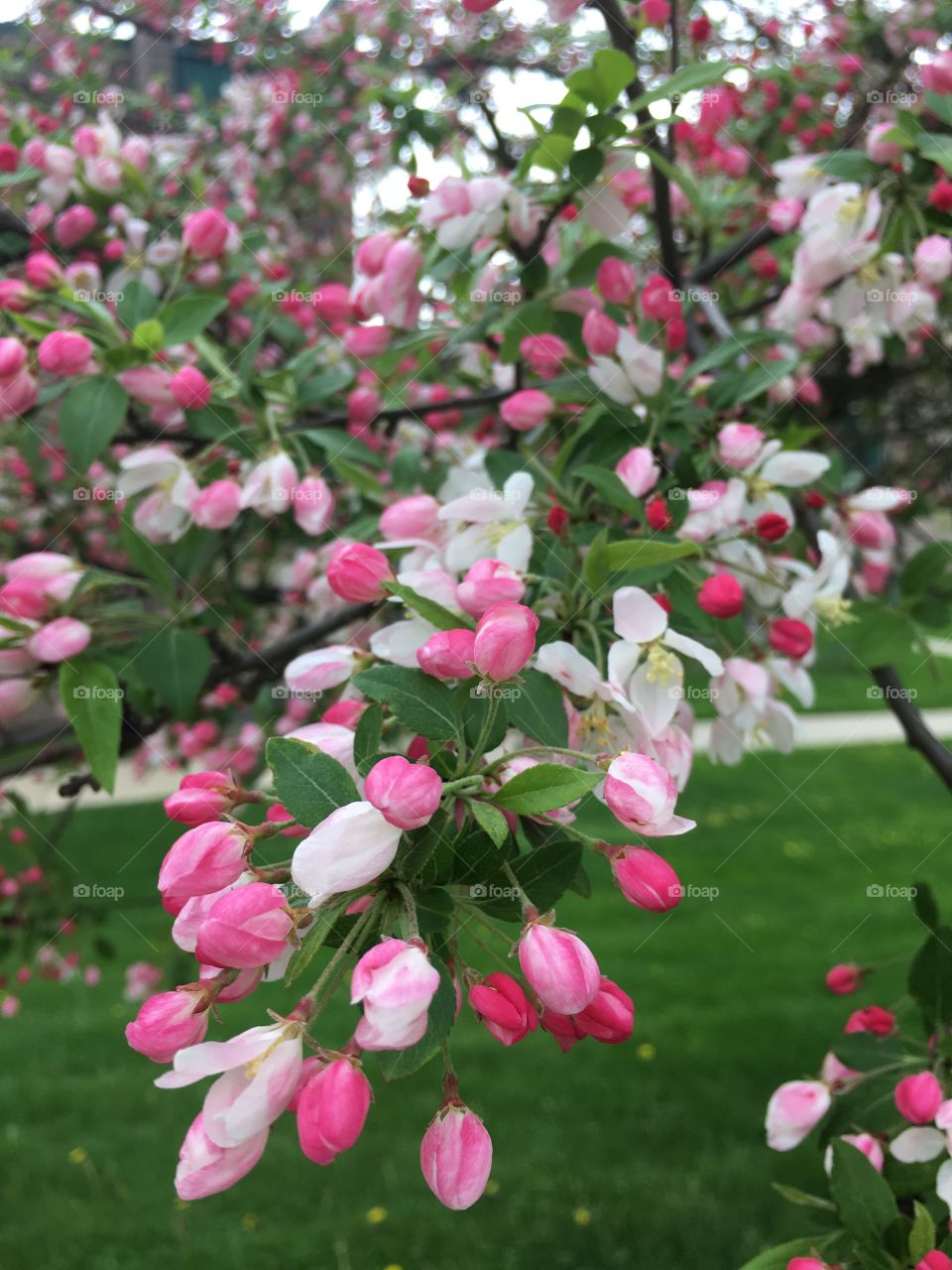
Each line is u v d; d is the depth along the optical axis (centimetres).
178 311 40
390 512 31
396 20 73
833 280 43
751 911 120
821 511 47
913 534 68
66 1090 94
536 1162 82
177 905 21
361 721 22
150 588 39
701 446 39
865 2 65
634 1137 84
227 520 42
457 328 47
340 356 60
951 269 40
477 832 21
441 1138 20
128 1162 84
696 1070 92
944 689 195
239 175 84
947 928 33
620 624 28
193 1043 20
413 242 40
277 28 82
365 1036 18
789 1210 76
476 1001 20
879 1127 34
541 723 25
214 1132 19
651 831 21
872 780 165
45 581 37
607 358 36
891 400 96
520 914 21
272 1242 75
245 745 68
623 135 35
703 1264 72
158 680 38
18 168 54
